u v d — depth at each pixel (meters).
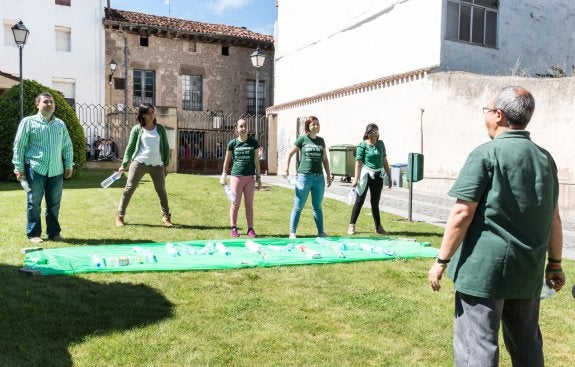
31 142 6.47
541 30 17.91
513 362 2.69
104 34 27.03
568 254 7.32
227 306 4.35
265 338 3.76
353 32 20.05
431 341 3.86
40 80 25.86
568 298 5.03
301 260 6.03
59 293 4.39
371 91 18.39
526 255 2.46
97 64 26.92
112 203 10.03
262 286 5.02
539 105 12.52
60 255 5.78
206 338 3.70
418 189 15.97
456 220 2.53
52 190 6.66
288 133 24.42
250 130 28.92
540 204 2.47
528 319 2.61
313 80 23.14
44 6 25.81
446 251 2.56
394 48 17.70
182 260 5.80
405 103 16.69
